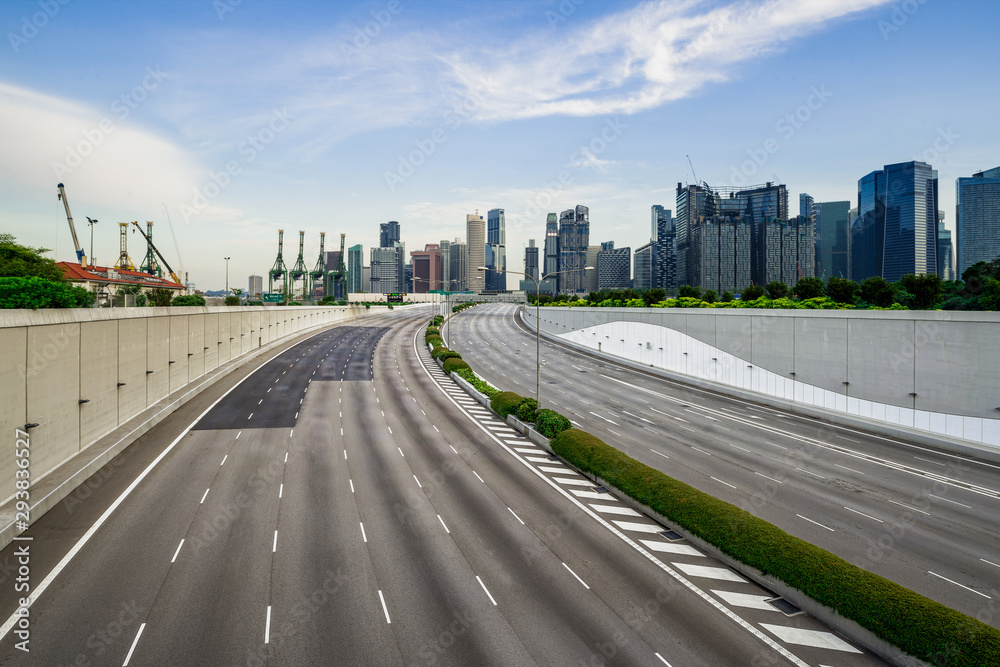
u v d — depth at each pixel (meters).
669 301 72.00
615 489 26.72
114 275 67.69
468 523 22.80
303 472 28.38
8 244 41.41
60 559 18.86
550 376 61.69
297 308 97.75
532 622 15.86
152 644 14.34
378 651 14.34
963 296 48.25
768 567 18.22
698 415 43.03
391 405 45.78
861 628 15.28
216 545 20.11
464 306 174.88
